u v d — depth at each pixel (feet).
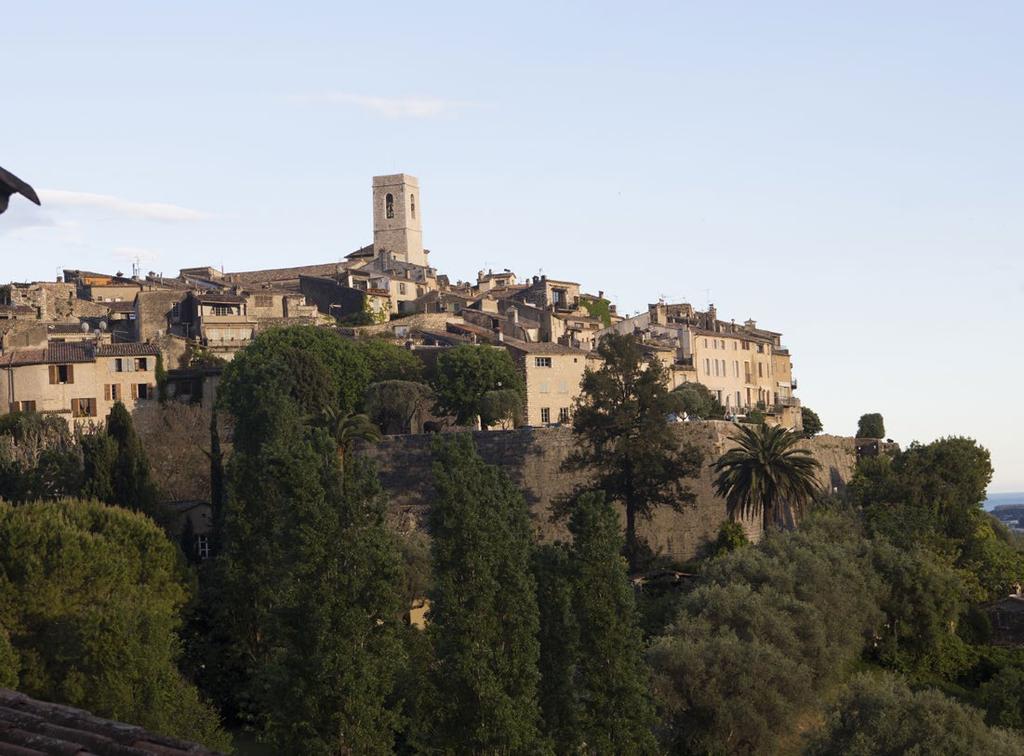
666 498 519.60
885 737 322.55
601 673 304.09
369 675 279.49
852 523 507.30
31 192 66.03
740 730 355.15
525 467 563.89
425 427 655.76
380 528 301.84
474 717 281.95
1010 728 370.94
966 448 558.56
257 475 374.02
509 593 292.40
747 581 428.56
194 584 393.70
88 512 392.27
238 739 352.49
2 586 343.26
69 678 315.78
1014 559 540.52
